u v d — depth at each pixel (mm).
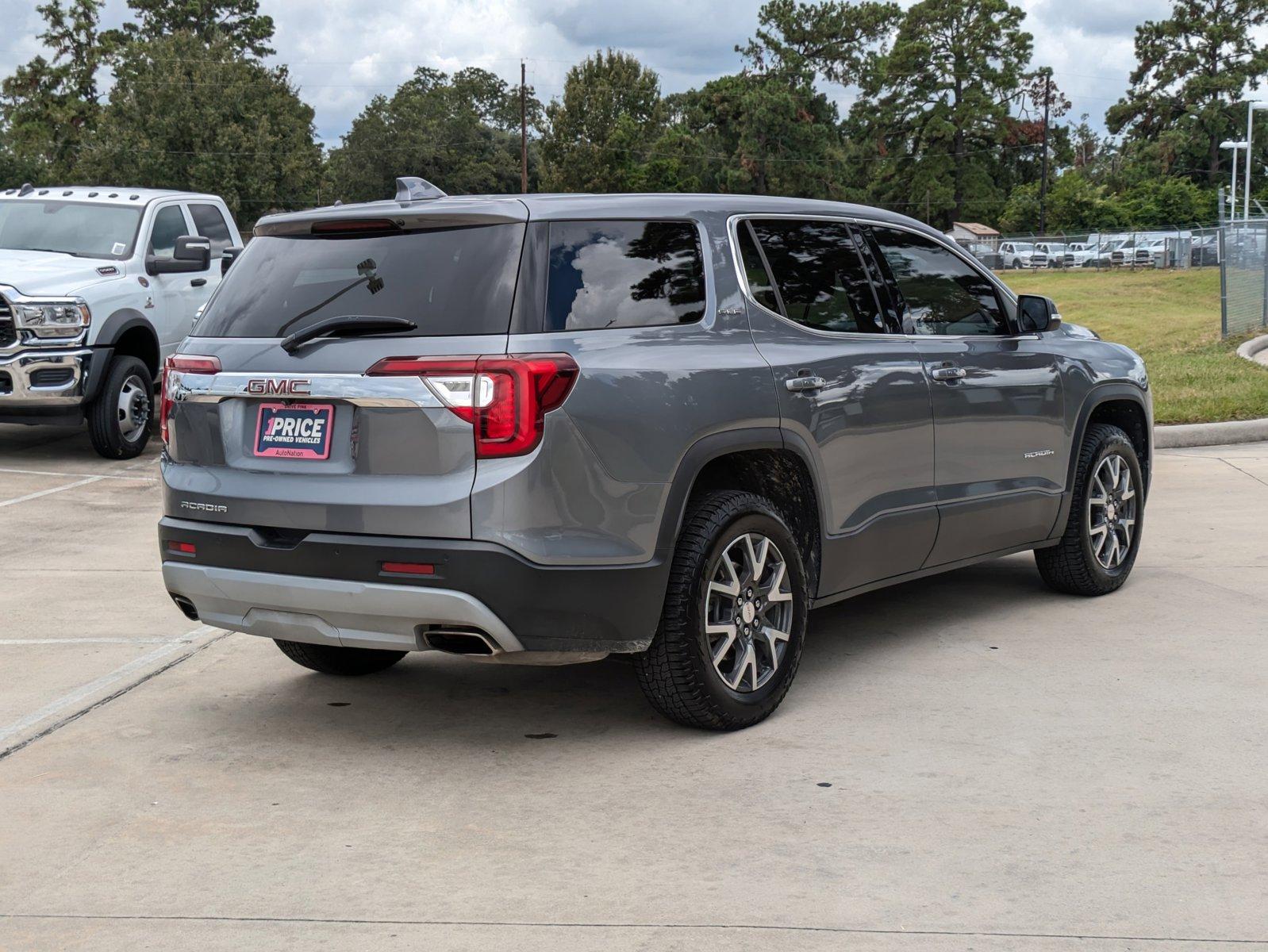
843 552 5023
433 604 4012
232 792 4156
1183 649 5512
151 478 10680
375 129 108625
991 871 3455
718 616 4547
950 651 5578
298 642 4406
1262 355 18531
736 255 4805
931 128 97000
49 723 4848
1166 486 9531
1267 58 103562
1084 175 109562
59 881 3514
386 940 3141
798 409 4746
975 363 5656
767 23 107188
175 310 12328
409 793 4125
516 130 126250
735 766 4289
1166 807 3867
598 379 4145
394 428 4090
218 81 66438
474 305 4133
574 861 3580
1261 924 3141
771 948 3059
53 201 12383
